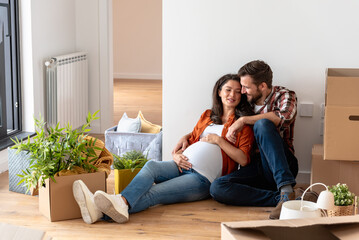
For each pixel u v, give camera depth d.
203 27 3.49
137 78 10.28
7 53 4.26
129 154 3.34
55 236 2.56
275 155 2.90
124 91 8.47
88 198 2.68
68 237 2.54
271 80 3.16
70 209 2.79
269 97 3.19
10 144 3.94
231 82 3.15
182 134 3.62
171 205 3.03
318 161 3.00
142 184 2.83
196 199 3.10
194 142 3.28
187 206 3.02
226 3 3.45
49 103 4.59
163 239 2.53
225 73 3.52
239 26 3.46
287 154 3.08
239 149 3.08
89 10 5.15
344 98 2.77
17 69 4.31
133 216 2.84
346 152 2.80
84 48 5.22
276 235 1.21
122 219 2.70
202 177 3.08
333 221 1.15
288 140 3.24
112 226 2.69
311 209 2.18
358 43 3.36
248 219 2.81
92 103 5.31
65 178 2.75
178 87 3.58
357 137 2.78
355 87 2.75
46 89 4.60
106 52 5.20
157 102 7.39
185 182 3.03
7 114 4.33
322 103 3.45
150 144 3.82
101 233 2.59
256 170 3.09
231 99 3.15
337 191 2.50
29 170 3.12
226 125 3.17
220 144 3.08
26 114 4.38
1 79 4.07
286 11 3.40
